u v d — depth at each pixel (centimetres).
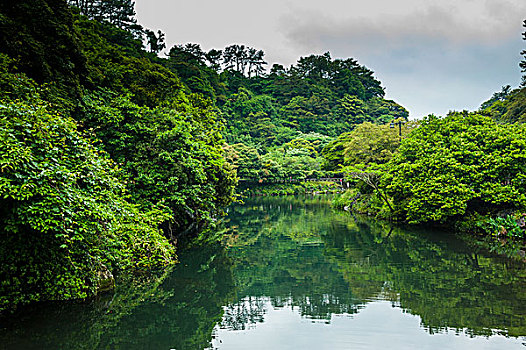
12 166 591
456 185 1667
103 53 1862
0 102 679
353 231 2058
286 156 5969
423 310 851
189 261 1328
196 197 1391
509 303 884
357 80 10644
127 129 1293
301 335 713
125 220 1045
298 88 10156
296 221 2534
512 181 1603
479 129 1842
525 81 4103
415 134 2155
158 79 2019
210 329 741
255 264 1336
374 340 689
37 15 1154
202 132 1761
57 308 720
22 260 680
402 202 2148
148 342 670
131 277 1033
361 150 3534
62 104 1063
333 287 1052
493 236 1645
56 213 624
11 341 620
